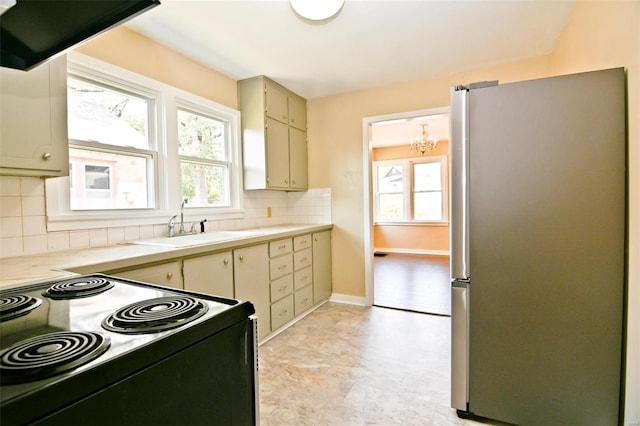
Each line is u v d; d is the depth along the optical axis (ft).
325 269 11.82
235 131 10.32
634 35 4.23
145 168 7.85
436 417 5.54
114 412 1.87
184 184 8.89
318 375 6.91
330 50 8.43
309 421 5.46
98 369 1.80
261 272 8.47
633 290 4.34
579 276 4.72
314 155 12.46
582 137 4.65
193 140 9.16
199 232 8.83
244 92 10.41
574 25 6.76
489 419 5.44
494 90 5.06
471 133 5.20
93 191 6.84
